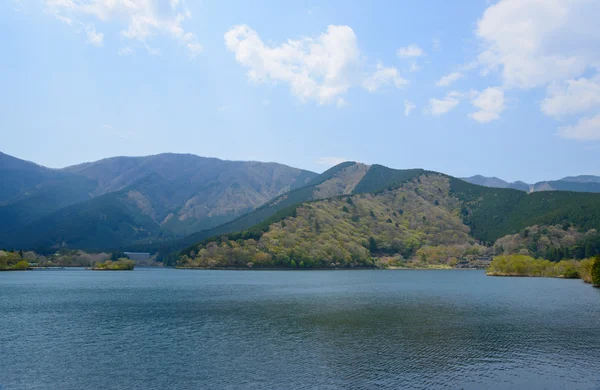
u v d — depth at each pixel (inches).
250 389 1900.8
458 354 2484.0
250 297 5531.5
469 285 7632.9
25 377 2076.8
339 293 6107.3
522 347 2650.1
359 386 1937.7
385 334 3036.4
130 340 2856.8
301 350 2573.8
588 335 3016.7
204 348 2628.0
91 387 1939.0
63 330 3211.1
